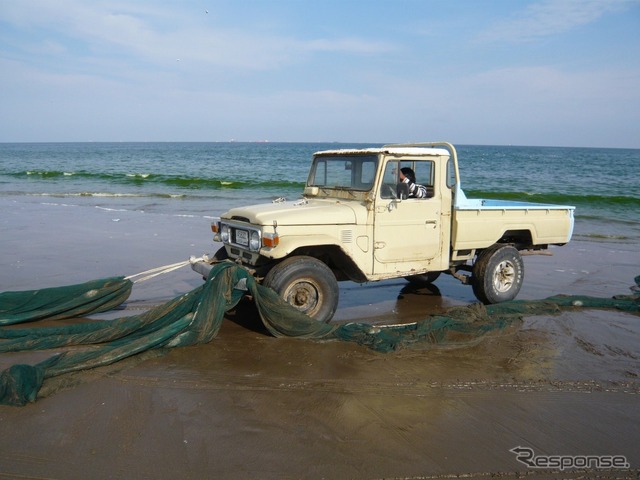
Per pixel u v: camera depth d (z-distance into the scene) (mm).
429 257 6992
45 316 6430
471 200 8688
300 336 5816
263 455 3596
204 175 35438
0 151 101812
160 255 10609
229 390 4570
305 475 3385
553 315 7133
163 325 5641
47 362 4680
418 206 6770
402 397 4555
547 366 5359
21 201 20391
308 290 6172
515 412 4352
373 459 3592
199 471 3393
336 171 7070
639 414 4375
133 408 4195
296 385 4707
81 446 3641
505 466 3566
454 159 7070
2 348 5309
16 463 3436
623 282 9359
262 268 6375
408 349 5602
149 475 3340
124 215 16562
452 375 5059
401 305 7852
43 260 10008
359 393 4602
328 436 3871
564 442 3906
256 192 24719
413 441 3846
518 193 22391
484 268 7426
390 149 6488
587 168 47812
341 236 6270
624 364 5457
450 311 6676
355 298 8219
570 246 13016
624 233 15047
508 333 6359
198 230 13734
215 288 5676
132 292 8062
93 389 4512
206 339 5566
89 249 11117
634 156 86625
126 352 5020
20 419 3984
